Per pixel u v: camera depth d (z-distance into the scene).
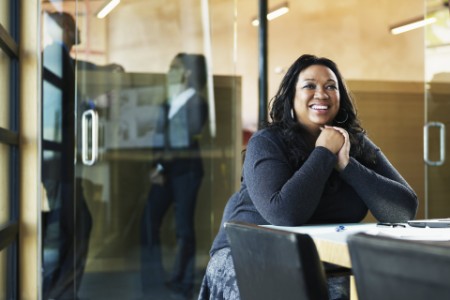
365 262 1.17
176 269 4.36
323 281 1.40
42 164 3.84
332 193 2.46
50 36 3.87
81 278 4.08
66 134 3.94
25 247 3.82
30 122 3.80
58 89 3.88
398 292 1.10
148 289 4.30
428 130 4.78
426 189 4.79
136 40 4.19
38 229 3.83
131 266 4.25
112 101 4.15
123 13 4.16
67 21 3.92
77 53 3.98
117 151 4.19
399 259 1.09
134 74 4.20
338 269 2.04
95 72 4.08
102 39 4.09
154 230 4.32
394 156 6.67
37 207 3.82
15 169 3.78
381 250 1.13
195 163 4.39
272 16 6.53
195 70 4.35
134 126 4.23
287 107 2.58
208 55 4.37
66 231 3.95
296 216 2.31
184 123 4.36
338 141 2.42
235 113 4.45
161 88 4.29
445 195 4.81
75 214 3.98
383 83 6.66
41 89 3.84
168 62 4.28
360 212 2.52
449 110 4.78
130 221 4.25
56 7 3.87
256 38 6.30
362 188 2.43
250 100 6.26
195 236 4.41
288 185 2.33
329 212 2.46
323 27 6.61
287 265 1.42
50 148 3.87
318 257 1.39
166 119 4.31
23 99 3.78
